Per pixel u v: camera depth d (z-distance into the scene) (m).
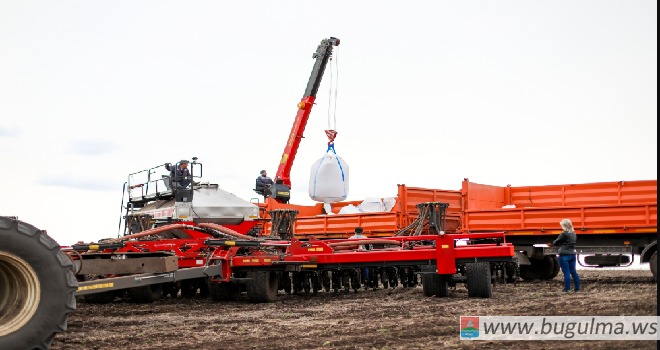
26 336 4.48
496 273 10.78
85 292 6.96
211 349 5.53
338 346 5.55
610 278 13.41
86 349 5.55
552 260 13.71
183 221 11.22
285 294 11.12
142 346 5.69
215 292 9.84
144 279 7.67
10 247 4.46
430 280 9.64
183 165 11.61
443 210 12.05
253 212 11.97
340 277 11.05
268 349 5.49
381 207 15.56
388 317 7.35
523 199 15.53
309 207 17.69
